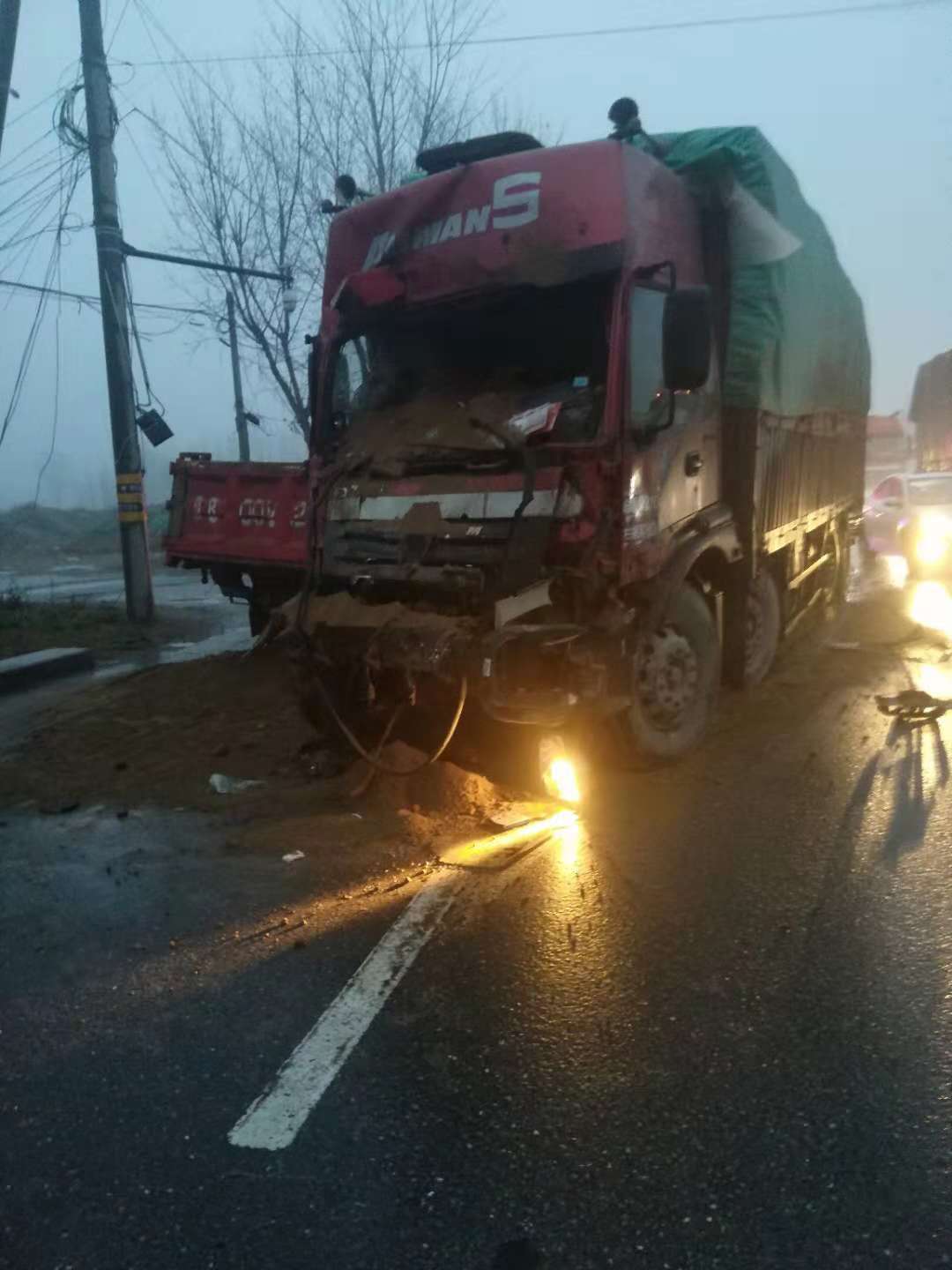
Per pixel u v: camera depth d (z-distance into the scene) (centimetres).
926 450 3053
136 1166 307
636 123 669
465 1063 353
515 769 670
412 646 567
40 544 3806
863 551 1767
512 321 643
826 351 999
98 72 1453
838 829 559
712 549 715
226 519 1162
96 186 1480
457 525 602
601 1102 329
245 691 951
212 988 413
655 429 612
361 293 673
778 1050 354
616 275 601
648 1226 276
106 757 764
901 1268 260
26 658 1145
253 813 620
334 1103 333
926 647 1036
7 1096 344
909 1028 363
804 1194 286
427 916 469
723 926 449
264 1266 268
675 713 691
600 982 404
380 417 674
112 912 491
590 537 578
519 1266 265
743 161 715
